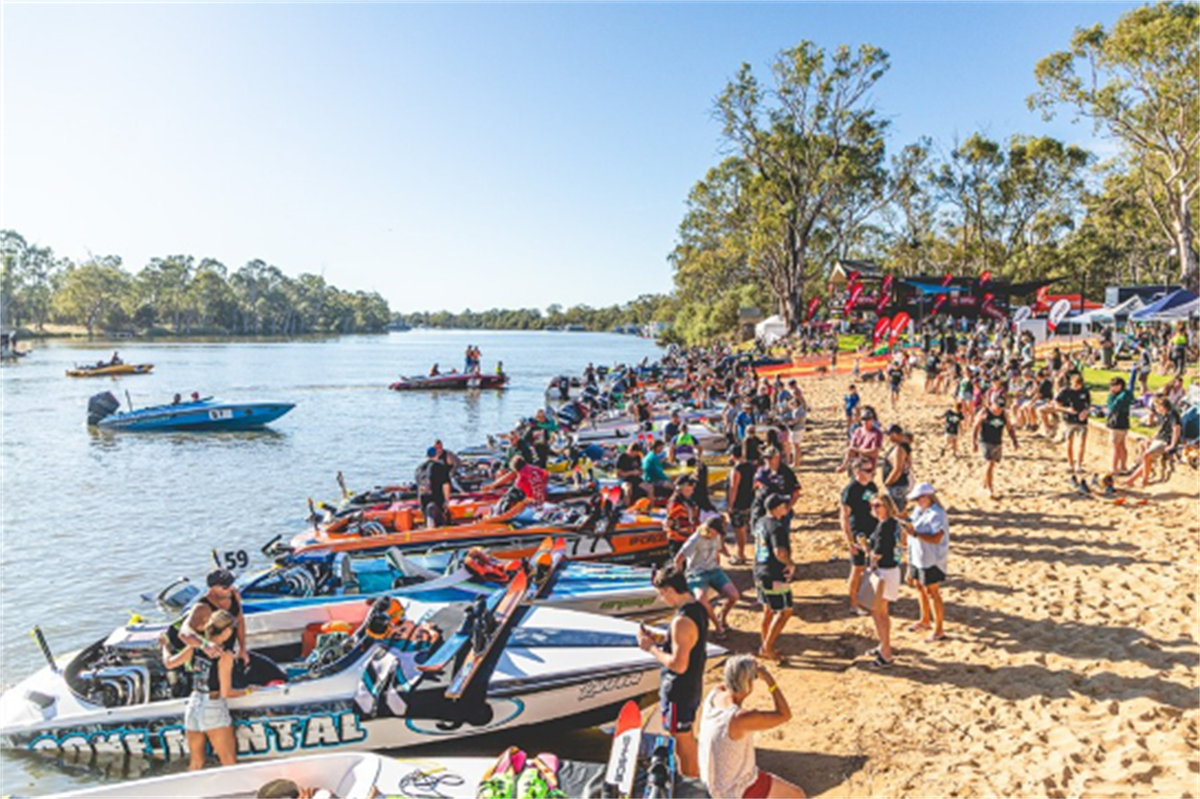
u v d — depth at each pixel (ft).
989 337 147.13
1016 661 26.73
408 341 550.77
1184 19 125.59
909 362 128.57
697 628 19.88
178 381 195.31
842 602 34.68
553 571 34.68
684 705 19.98
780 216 200.44
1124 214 214.69
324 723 24.64
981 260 241.14
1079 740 21.45
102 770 26.23
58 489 73.00
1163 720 21.77
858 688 26.35
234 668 24.72
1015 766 20.70
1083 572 34.22
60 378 203.31
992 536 40.60
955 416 62.39
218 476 79.51
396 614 26.71
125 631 28.81
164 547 53.57
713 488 60.85
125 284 538.06
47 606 42.57
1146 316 96.99
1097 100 140.56
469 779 20.35
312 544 41.68
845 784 21.02
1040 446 64.08
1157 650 26.11
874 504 27.40
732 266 287.89
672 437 65.62
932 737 22.80
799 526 47.91
